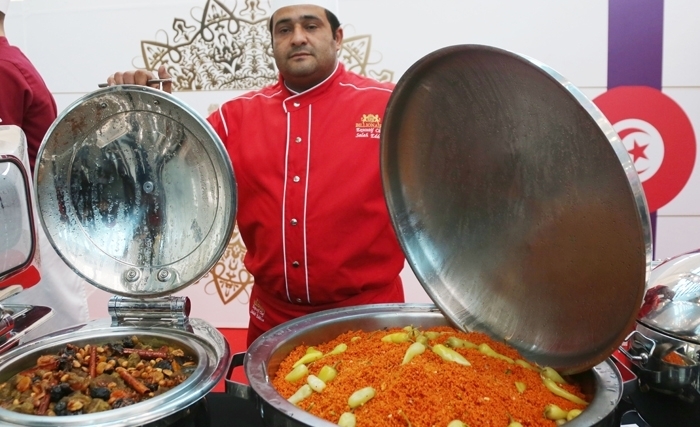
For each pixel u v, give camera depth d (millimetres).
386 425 779
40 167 1068
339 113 1527
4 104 1668
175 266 1126
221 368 917
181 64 2295
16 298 1791
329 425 684
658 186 2174
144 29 2268
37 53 2281
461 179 1062
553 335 969
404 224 1149
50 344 1043
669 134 2131
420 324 1153
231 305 2406
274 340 1026
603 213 791
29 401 848
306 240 1479
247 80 2285
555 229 910
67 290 1928
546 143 856
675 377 793
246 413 1004
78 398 860
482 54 800
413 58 2199
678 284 842
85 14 2258
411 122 1064
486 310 1090
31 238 1004
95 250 1137
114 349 1033
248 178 1551
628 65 2102
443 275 1146
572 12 2092
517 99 849
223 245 1080
